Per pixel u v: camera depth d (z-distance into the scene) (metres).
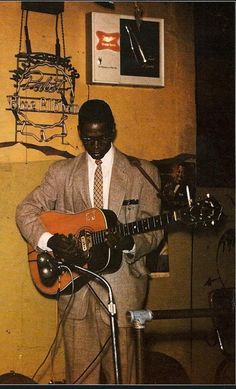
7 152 4.92
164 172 5.25
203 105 5.34
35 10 4.94
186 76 5.31
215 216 3.99
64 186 4.58
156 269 5.21
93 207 4.49
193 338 5.27
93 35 4.99
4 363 4.91
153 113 5.24
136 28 5.10
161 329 5.20
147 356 4.77
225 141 5.35
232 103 5.33
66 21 5.03
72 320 4.52
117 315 4.39
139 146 5.21
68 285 4.45
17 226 4.92
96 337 4.49
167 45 5.27
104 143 4.48
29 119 4.96
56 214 4.50
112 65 5.04
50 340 4.99
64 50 5.02
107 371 4.48
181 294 5.28
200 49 5.33
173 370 4.79
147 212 4.48
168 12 5.26
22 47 4.93
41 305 4.97
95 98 5.11
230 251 5.34
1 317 4.90
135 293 4.46
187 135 5.31
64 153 5.04
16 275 4.93
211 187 5.33
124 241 4.34
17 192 4.93
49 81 4.99
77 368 4.53
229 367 4.98
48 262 4.37
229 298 4.64
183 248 5.29
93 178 4.53
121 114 5.17
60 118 5.03
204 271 5.34
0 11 4.88
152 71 5.15
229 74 5.32
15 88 4.92
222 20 5.32
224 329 5.06
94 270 4.37
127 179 4.50
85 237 4.39
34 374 4.95
